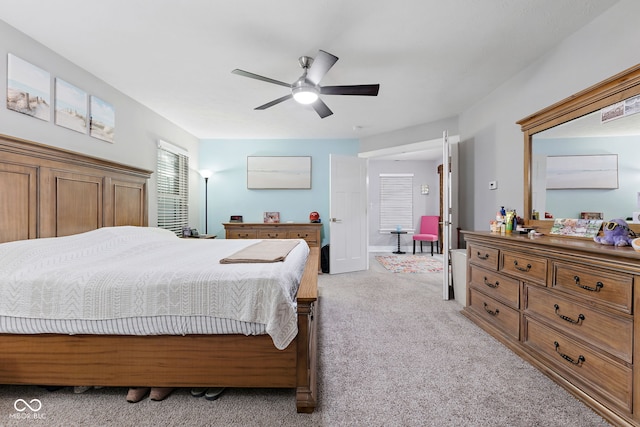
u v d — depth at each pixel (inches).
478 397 61.0
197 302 55.5
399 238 287.6
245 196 209.0
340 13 74.6
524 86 105.2
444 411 56.7
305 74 91.0
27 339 58.5
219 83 116.9
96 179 102.7
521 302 79.7
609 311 54.4
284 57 96.7
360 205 204.4
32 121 85.9
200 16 75.8
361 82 115.9
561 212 85.1
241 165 208.5
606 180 71.4
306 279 71.7
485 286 99.0
